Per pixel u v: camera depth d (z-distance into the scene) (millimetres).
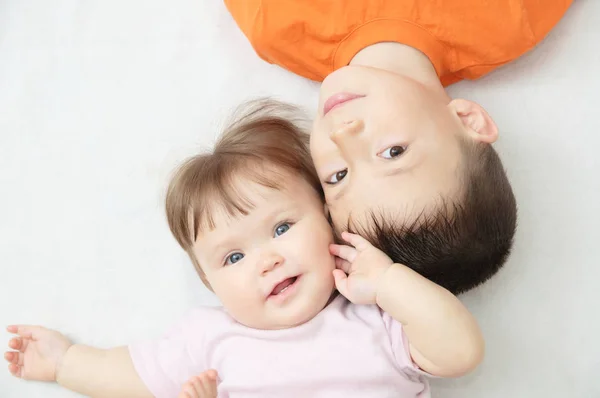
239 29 1259
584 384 1089
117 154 1231
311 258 1004
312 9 1112
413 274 950
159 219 1203
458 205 950
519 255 1121
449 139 966
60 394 1146
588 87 1161
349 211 979
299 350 1013
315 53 1156
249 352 1028
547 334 1102
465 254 980
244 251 1019
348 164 963
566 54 1176
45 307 1186
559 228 1124
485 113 1007
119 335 1170
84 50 1274
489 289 1117
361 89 985
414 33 1098
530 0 1096
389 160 945
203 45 1259
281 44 1142
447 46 1124
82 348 1138
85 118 1249
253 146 1066
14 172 1238
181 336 1093
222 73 1242
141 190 1216
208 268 1043
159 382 1076
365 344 995
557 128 1153
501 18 1089
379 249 989
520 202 1134
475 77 1176
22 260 1206
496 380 1099
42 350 1140
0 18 1304
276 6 1117
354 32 1119
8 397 1150
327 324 1022
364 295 979
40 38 1286
